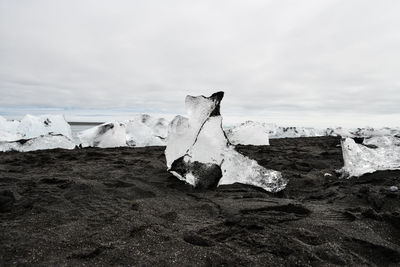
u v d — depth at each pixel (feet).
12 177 12.28
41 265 5.81
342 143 16.30
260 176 12.75
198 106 13.51
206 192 11.81
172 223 8.19
